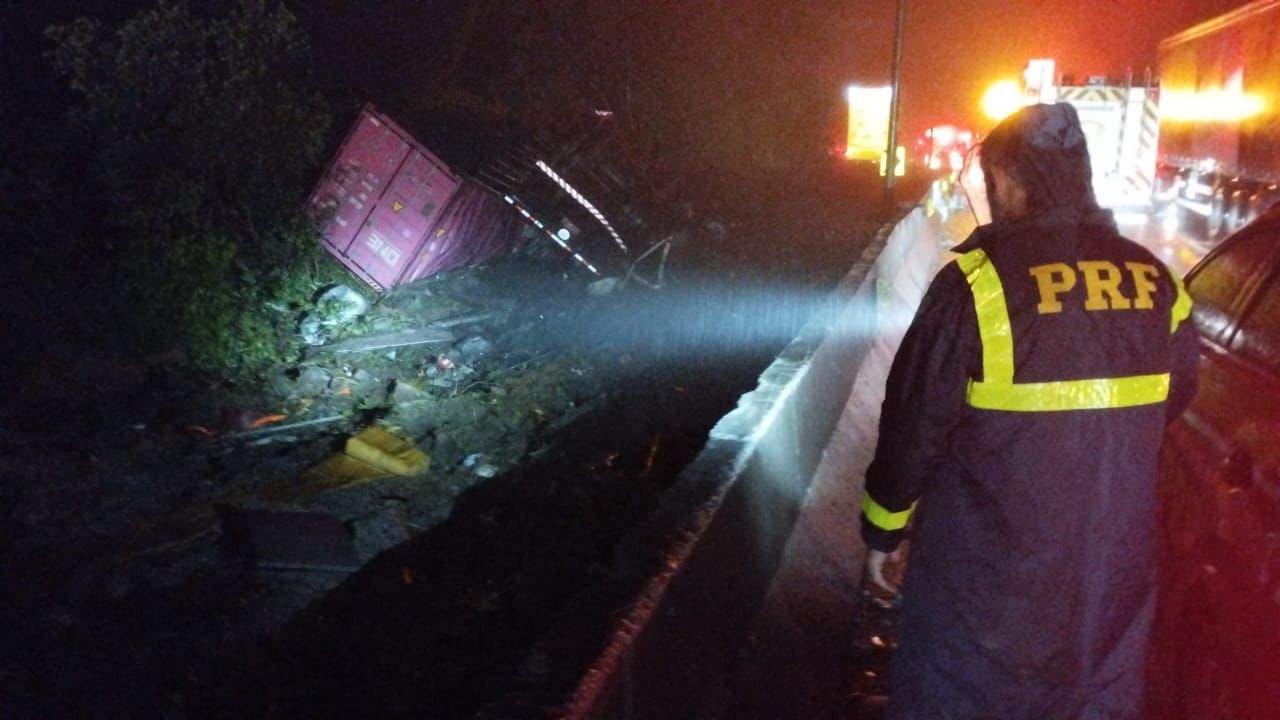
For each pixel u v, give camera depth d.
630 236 14.98
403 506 7.75
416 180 13.29
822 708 3.83
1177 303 2.44
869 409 6.97
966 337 2.35
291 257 12.45
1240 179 13.06
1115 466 2.38
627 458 8.77
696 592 3.06
